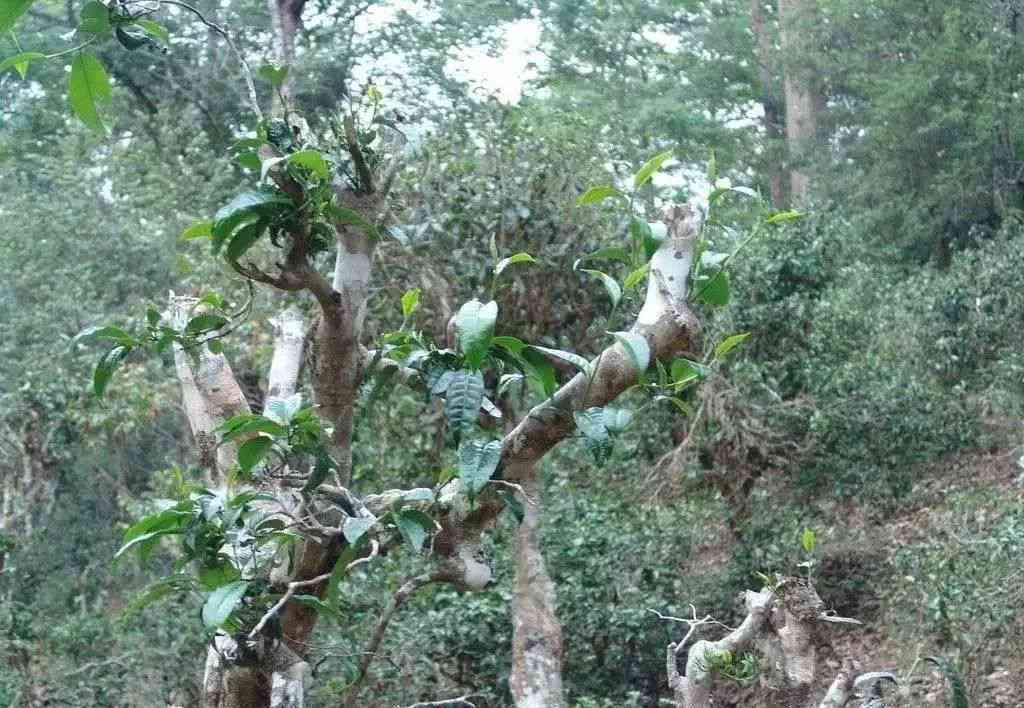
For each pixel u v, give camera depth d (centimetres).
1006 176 1573
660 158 264
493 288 238
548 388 246
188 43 1744
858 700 421
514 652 659
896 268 1538
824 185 1719
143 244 1354
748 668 429
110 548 1217
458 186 739
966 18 1591
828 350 933
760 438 916
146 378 1127
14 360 1241
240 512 260
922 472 987
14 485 1207
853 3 1703
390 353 262
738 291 914
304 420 249
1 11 193
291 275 251
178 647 824
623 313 745
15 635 938
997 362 1105
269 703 269
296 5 930
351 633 691
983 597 786
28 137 1780
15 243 1352
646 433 970
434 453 808
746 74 2170
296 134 261
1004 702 726
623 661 825
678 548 912
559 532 878
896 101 1582
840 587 891
